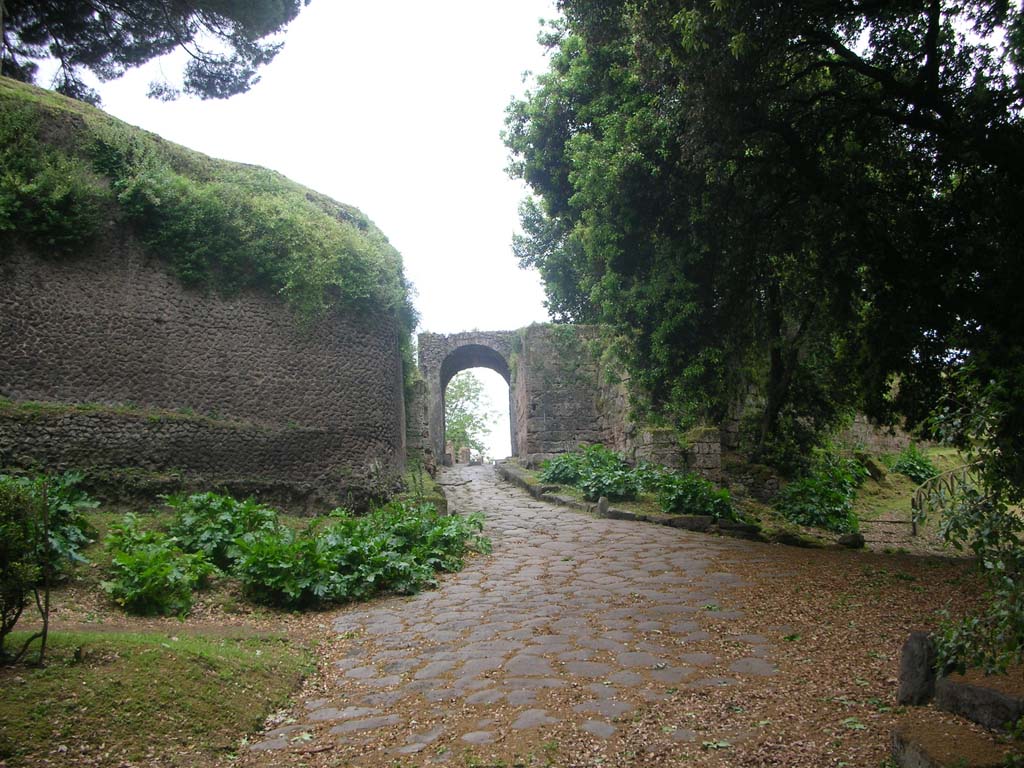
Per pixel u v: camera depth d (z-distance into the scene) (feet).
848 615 23.72
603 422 75.82
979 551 13.01
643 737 15.15
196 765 14.96
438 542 36.19
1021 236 32.65
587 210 50.26
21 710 15.01
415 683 19.51
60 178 44.70
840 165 36.06
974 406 13.78
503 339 98.12
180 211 49.44
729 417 61.11
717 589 27.94
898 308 36.52
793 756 13.91
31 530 17.28
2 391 41.16
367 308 56.90
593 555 36.06
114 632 21.59
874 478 75.00
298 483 49.11
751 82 31.89
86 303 44.96
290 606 28.35
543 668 19.79
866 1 31.68
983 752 12.13
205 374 48.65
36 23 70.85
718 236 39.91
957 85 32.65
